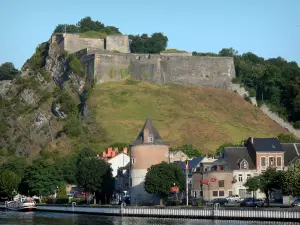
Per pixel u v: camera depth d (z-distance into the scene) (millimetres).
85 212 178125
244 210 136375
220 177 181250
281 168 183625
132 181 183750
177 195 184625
